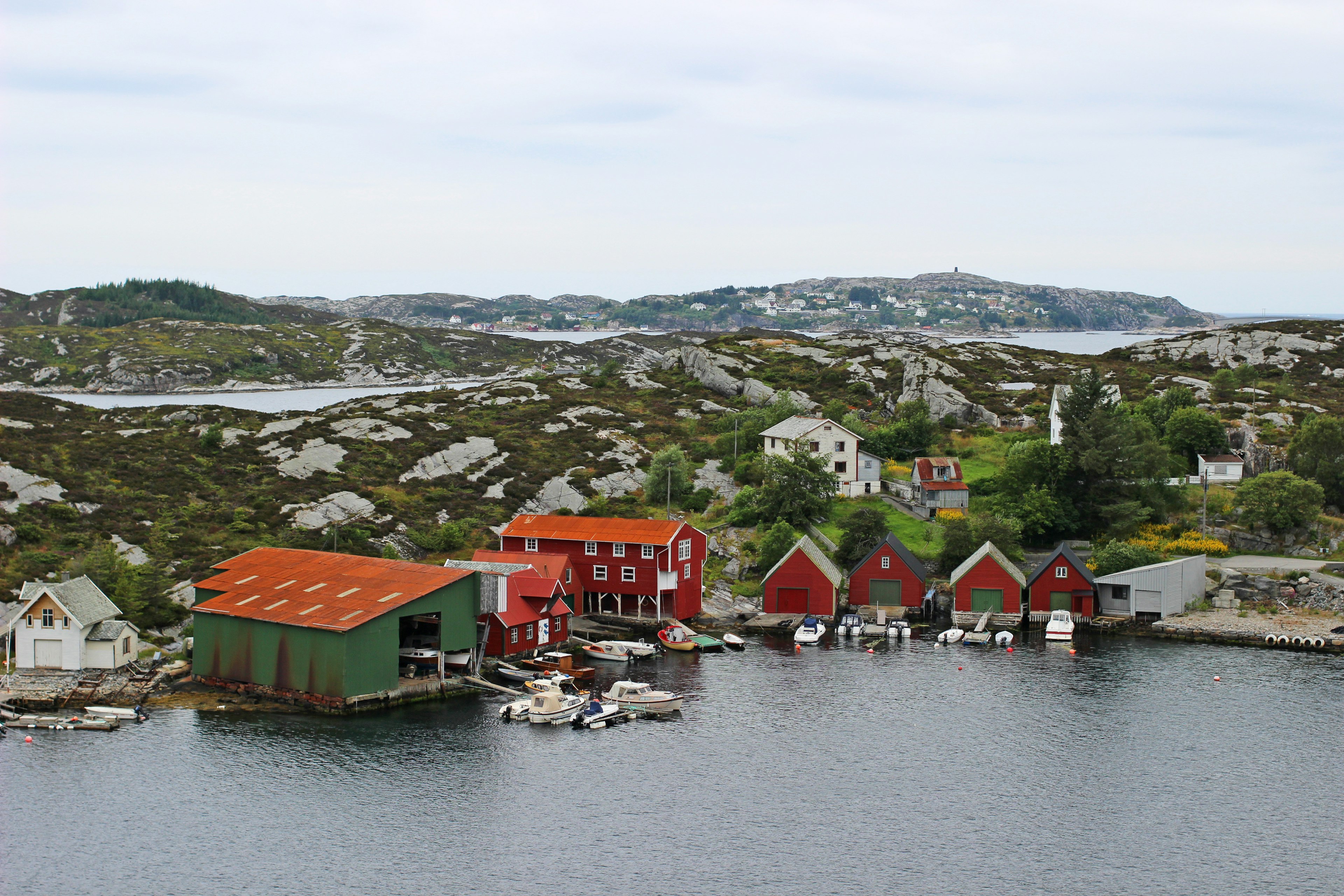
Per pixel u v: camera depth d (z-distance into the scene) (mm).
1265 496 109438
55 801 60281
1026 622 99188
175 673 79125
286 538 109500
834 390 184875
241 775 63562
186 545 105250
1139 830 58500
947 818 59844
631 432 160250
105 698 74375
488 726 71688
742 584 106750
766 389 183625
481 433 155250
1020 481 118375
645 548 96000
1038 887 52812
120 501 115188
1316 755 67938
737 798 62188
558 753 68000
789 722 73875
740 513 119000
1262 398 162250
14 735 68875
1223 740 70312
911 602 101312
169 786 62062
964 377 178875
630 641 92500
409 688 75812
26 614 78438
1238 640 91875
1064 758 67750
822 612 99438
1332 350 195750
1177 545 108188
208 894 51625
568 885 52812
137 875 53156
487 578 81312
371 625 73125
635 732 72062
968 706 77000
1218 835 57906
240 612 76562
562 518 103062
